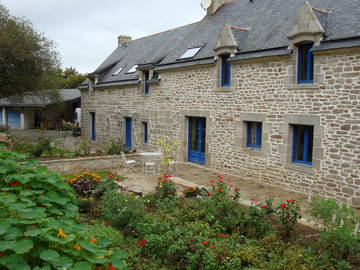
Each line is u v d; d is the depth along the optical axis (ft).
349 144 25.41
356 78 24.75
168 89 44.65
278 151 30.89
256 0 41.52
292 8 34.06
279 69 30.25
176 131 43.70
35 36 58.80
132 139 53.31
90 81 65.98
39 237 9.83
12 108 97.14
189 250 15.75
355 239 15.44
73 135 79.36
